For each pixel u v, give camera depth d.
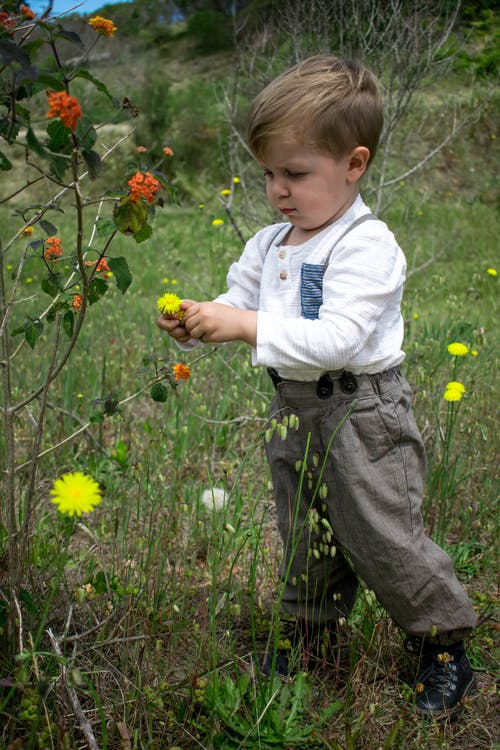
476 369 3.50
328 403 1.69
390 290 1.66
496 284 5.64
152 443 2.22
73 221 7.83
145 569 1.94
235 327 1.65
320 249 1.69
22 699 1.51
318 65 1.67
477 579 2.36
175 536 2.17
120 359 3.77
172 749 1.46
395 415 1.71
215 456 3.11
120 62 13.94
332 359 1.60
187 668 1.77
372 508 1.69
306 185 1.65
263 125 1.62
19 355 3.76
